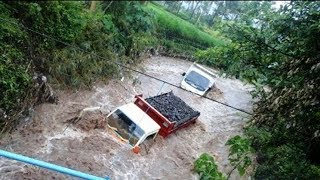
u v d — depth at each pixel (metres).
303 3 10.23
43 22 14.87
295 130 11.13
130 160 12.84
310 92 10.20
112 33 18.98
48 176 10.64
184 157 14.30
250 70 11.80
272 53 11.47
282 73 11.28
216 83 23.36
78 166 11.55
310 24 10.08
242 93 23.33
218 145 16.27
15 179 10.13
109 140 13.34
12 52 12.59
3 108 11.44
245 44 11.70
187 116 15.68
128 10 21.70
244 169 12.77
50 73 14.93
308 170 11.12
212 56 12.80
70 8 16.31
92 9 19.55
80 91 15.75
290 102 10.86
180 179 12.96
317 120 10.64
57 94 14.71
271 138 11.81
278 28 10.69
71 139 12.68
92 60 16.94
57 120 13.31
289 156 11.90
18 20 13.91
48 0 15.22
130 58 20.59
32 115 12.95
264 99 12.38
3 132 11.62
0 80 11.38
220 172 13.20
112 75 18.05
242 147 12.89
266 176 12.88
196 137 16.39
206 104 19.67
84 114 14.02
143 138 13.43
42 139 12.21
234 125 18.50
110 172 11.90
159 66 22.81
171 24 26.55
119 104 16.31
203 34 28.28
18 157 3.38
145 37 22.08
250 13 11.76
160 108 15.15
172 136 15.48
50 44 15.26
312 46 10.23
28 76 12.66
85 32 17.19
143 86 19.08
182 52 25.81
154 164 13.24
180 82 20.89
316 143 11.21
